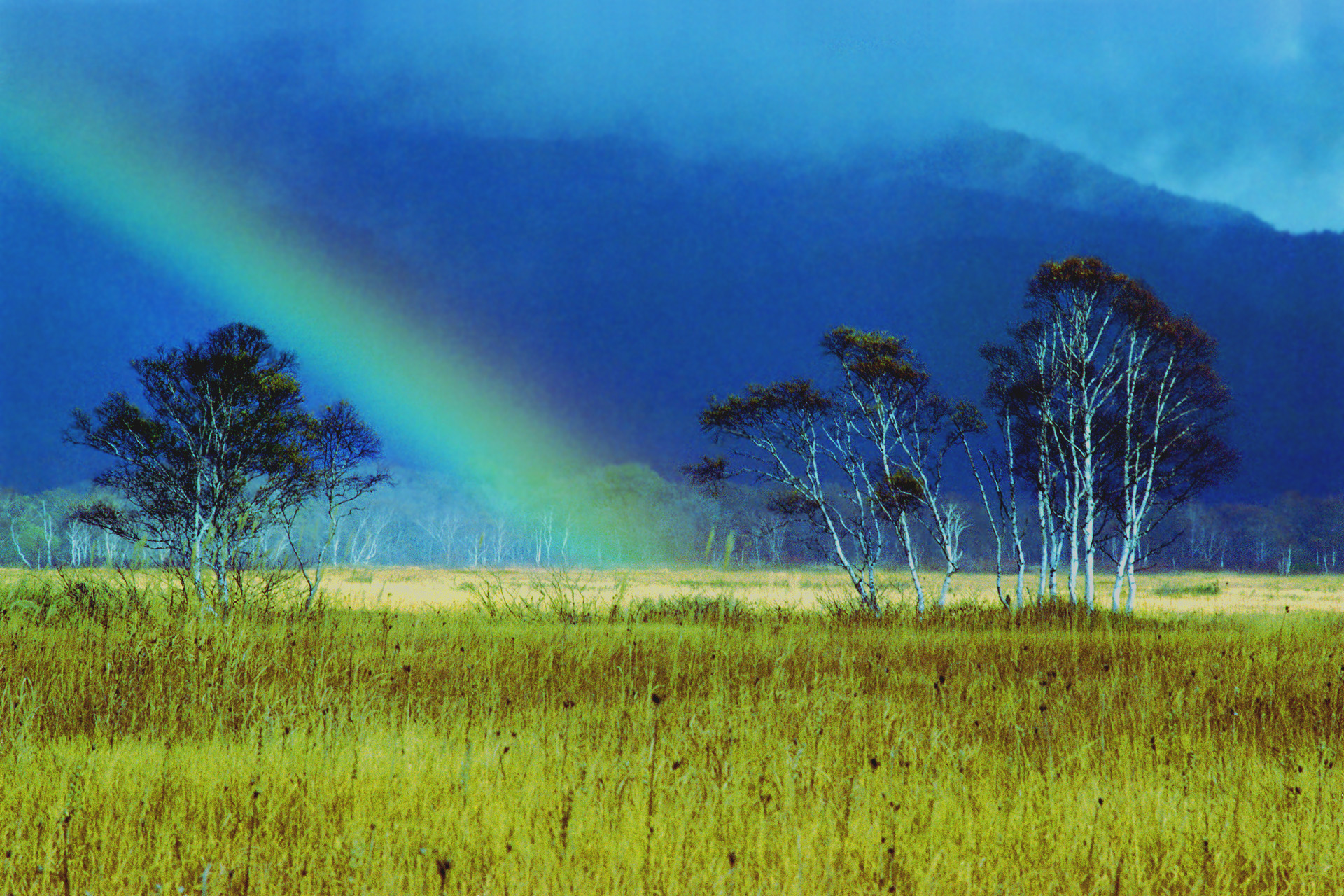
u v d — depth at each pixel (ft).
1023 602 70.69
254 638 29.27
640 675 28.58
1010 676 29.30
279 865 12.26
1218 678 27.91
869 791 15.33
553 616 54.54
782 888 11.98
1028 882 12.26
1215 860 12.94
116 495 68.44
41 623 37.35
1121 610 69.87
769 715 20.65
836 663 32.40
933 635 45.21
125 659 25.16
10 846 12.70
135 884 11.85
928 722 21.12
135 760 16.72
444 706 22.04
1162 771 17.29
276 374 67.46
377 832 13.26
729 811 14.28
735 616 56.49
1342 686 26.40
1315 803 15.28
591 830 13.41
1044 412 76.64
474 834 13.38
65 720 20.93
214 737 18.83
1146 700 23.13
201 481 62.59
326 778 15.62
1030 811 14.44
